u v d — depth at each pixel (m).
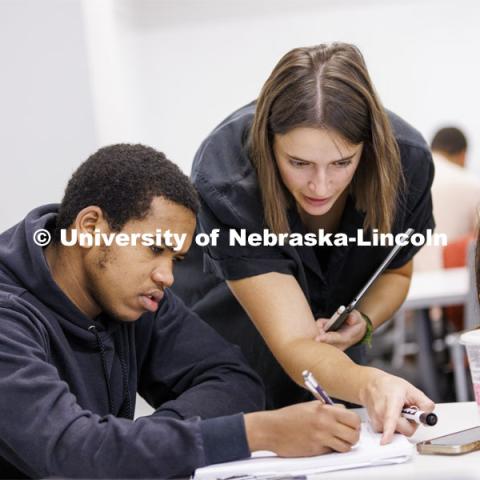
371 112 1.55
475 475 1.23
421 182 1.82
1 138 3.34
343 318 1.75
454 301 3.55
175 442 1.29
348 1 6.37
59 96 3.34
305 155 1.52
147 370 1.70
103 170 1.42
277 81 1.56
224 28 6.40
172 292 1.91
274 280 1.69
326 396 1.33
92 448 1.28
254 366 1.94
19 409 1.30
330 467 1.28
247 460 1.31
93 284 1.46
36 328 1.42
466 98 6.55
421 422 1.37
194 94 6.47
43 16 3.31
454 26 6.47
